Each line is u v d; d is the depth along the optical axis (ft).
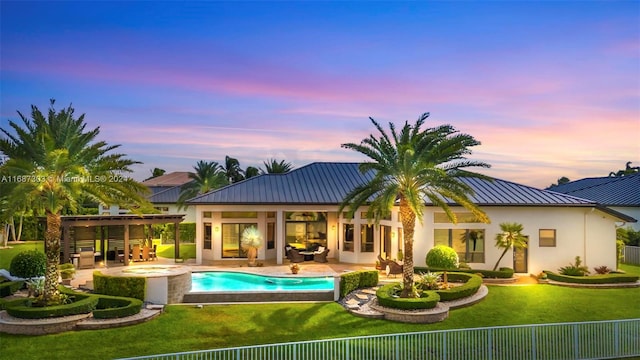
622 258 117.50
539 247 93.86
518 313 67.46
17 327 56.34
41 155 61.26
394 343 53.47
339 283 73.82
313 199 104.78
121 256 104.22
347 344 46.55
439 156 69.51
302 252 109.81
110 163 64.59
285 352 45.73
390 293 69.72
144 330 58.34
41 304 61.05
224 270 95.04
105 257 102.94
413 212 69.05
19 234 140.36
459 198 72.33
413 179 69.51
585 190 165.48
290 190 109.19
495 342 50.65
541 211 93.91
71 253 99.09
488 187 100.63
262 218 110.93
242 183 112.27
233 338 56.29
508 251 92.94
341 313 66.74
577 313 67.82
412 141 70.03
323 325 61.41
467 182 102.58
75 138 64.44
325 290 75.36
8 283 72.02
